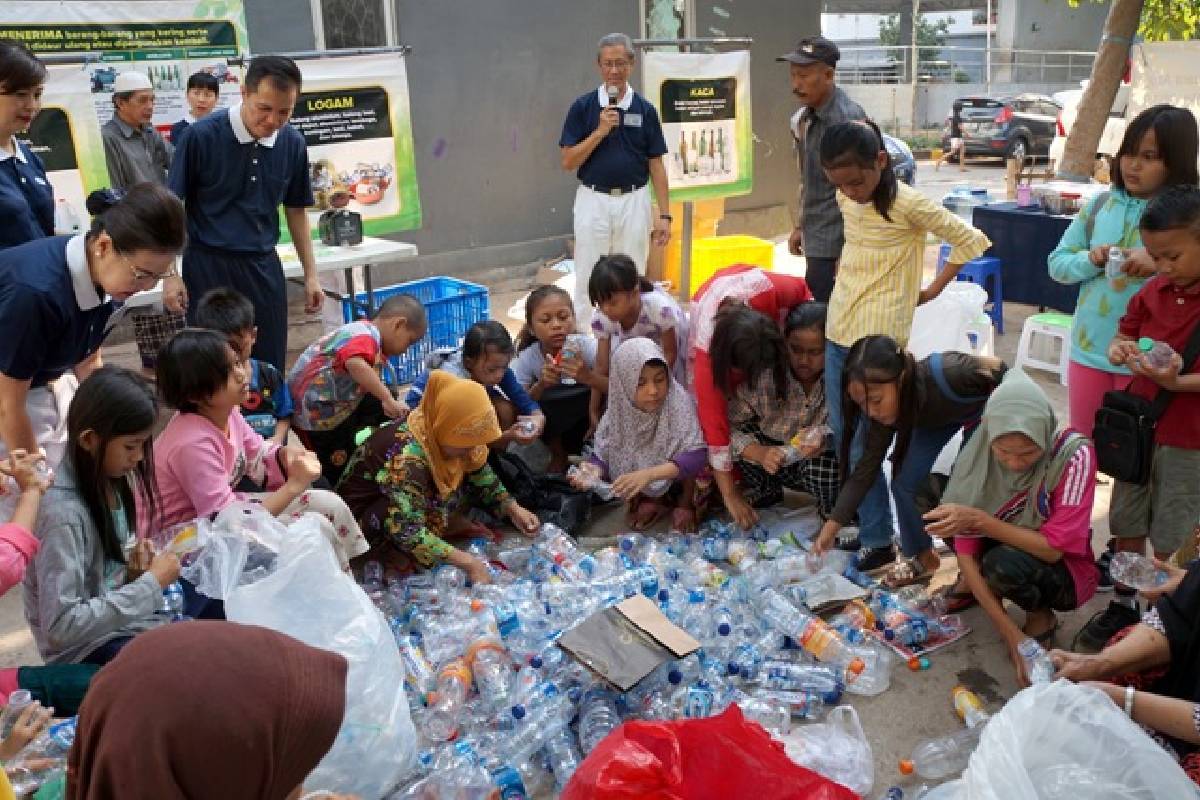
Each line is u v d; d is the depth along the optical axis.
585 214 6.14
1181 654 2.33
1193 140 3.35
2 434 3.10
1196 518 3.14
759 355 3.65
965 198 7.60
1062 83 25.00
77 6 5.95
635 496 4.15
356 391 4.16
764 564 3.54
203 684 1.06
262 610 2.42
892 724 2.86
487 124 8.45
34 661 3.35
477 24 8.20
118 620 2.57
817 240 5.16
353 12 7.63
